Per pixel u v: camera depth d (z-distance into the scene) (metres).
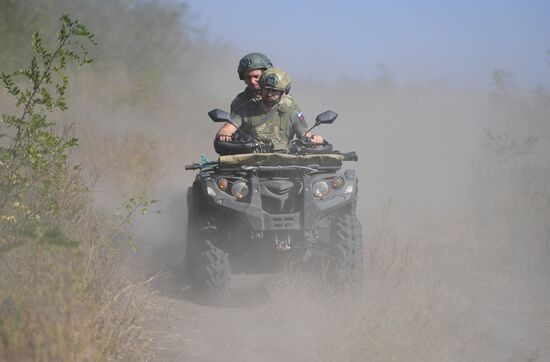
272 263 14.27
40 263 9.90
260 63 15.59
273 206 14.04
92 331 9.25
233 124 14.95
